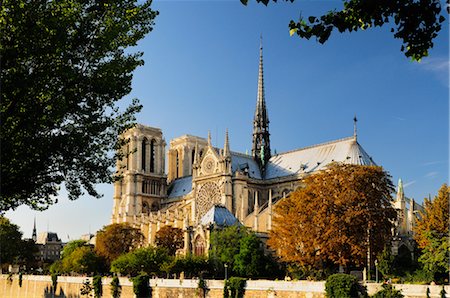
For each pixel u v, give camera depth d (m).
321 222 97.31
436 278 82.69
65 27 31.77
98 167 37.69
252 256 115.06
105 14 35.34
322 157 170.88
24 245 188.00
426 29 16.27
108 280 115.25
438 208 97.62
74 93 34.22
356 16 16.72
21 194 36.53
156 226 196.12
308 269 100.56
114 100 36.97
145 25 37.00
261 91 196.88
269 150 193.12
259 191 180.38
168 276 113.88
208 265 117.19
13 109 32.19
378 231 97.38
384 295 67.31
